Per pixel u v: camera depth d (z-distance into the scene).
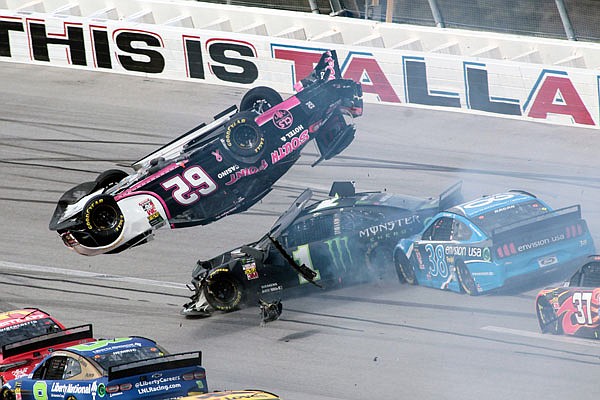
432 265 67.44
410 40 113.38
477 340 59.53
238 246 81.88
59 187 94.69
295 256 68.56
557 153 93.38
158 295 74.69
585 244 63.97
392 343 60.97
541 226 63.22
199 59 116.56
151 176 69.94
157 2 128.62
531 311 62.69
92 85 119.00
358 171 93.56
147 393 49.38
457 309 64.31
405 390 54.19
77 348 53.00
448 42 112.25
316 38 116.00
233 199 72.38
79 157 100.19
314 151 98.44
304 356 60.94
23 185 95.56
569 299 57.12
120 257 82.38
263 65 112.81
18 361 58.84
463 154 94.94
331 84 73.12
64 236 70.19
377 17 122.81
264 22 122.62
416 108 105.44
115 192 69.88
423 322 63.28
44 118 110.31
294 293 70.06
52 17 123.56
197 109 109.69
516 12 113.50
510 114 101.12
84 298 74.94
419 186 89.12
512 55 109.19
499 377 54.12
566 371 53.69
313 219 69.94
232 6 124.44
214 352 63.25
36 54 125.81
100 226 69.19
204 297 69.12
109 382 49.03
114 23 120.38
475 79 101.81
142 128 105.94
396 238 70.31
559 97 98.06
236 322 68.06
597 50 104.38
